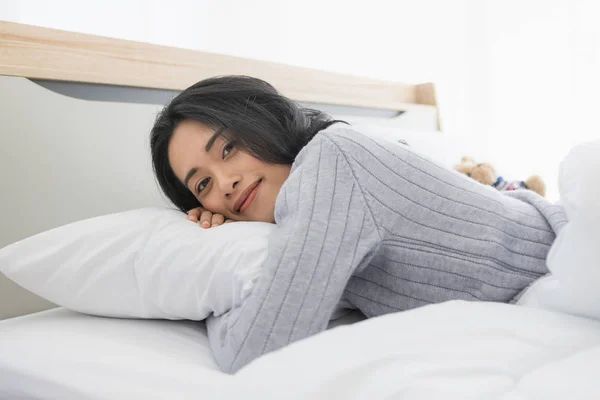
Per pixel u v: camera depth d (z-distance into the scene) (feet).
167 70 4.32
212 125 2.82
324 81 5.74
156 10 5.08
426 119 6.77
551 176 7.91
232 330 1.96
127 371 1.90
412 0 7.73
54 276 2.47
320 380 1.10
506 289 2.23
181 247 2.42
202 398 1.67
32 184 3.34
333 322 2.57
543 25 7.84
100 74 3.74
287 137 2.93
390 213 2.13
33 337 2.34
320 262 1.94
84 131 3.64
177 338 2.42
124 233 2.56
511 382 1.17
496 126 8.29
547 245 2.31
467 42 8.45
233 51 5.70
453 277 2.20
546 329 1.44
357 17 7.01
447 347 1.29
